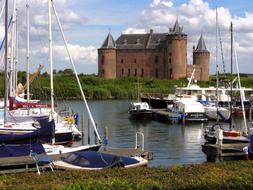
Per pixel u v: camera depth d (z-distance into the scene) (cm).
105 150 2870
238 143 3183
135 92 13388
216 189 1362
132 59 18862
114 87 13850
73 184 1377
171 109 6944
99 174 1738
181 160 3189
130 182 1439
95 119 6900
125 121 6569
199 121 6166
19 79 9488
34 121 3403
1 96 7894
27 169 2308
